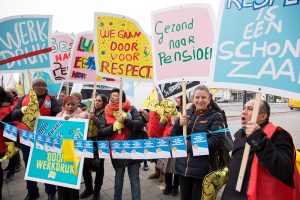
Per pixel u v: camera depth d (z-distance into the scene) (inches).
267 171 77.2
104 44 133.6
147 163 253.6
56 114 155.6
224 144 107.5
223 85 87.7
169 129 166.2
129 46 132.5
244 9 84.7
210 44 106.0
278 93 77.9
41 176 133.0
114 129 132.8
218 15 89.0
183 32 111.0
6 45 136.6
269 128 81.0
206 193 98.2
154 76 118.3
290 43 77.0
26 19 134.5
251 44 83.4
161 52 116.3
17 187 187.3
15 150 156.2
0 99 147.5
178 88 160.2
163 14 115.0
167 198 169.9
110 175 215.0
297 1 75.9
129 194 174.9
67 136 130.8
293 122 636.1
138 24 131.0
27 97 153.5
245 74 84.0
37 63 135.6
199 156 107.8
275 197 75.2
